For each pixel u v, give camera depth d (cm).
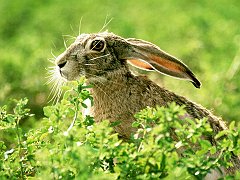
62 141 938
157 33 1998
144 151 927
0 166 977
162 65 1240
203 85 1552
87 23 2131
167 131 928
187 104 1195
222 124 1203
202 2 2425
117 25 2064
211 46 1864
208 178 1120
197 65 1705
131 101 1196
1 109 1028
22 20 2269
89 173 902
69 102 1012
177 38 1964
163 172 939
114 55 1213
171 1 2419
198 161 928
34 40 1941
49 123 997
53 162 920
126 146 938
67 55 1198
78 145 949
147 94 1198
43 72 1627
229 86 1559
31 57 1741
